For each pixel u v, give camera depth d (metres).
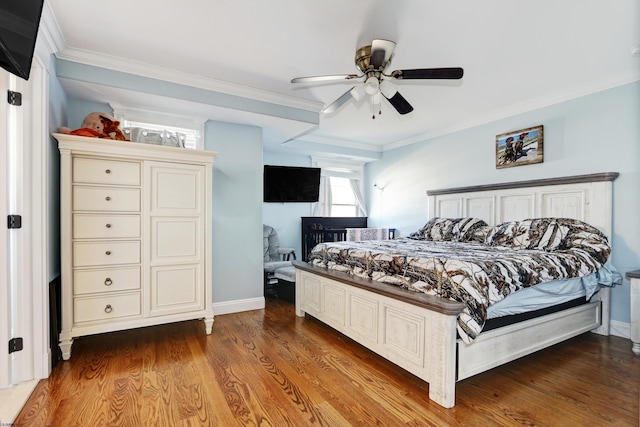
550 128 3.29
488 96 3.29
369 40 2.21
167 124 3.13
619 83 2.80
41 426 1.53
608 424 1.58
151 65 2.60
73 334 2.26
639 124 2.70
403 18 1.96
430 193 4.61
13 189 1.91
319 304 2.96
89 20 1.99
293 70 2.70
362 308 2.37
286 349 2.47
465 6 1.84
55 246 2.32
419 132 4.72
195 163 2.69
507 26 2.04
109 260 2.37
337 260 2.97
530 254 2.45
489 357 1.93
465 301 1.75
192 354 2.38
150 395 1.81
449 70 2.01
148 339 2.68
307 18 1.96
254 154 3.59
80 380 1.97
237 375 2.05
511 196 3.60
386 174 5.54
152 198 2.52
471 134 4.12
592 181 2.90
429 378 1.80
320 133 4.79
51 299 2.12
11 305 1.89
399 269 2.25
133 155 2.44
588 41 2.23
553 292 2.30
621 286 2.78
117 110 2.89
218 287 3.39
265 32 2.12
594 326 2.75
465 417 1.63
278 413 1.65
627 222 2.75
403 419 1.61
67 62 2.35
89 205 2.31
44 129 1.97
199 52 2.40
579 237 2.78
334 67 2.64
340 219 5.67
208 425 1.55
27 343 1.93
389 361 2.28
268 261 4.52
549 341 2.33
